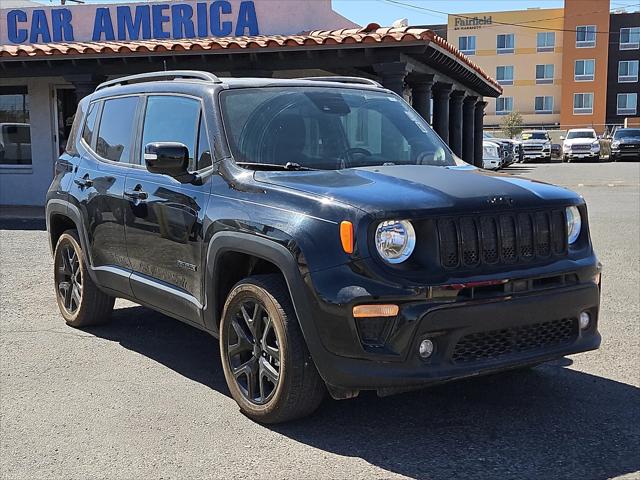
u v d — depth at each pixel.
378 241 3.69
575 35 60.22
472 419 4.30
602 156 44.09
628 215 13.88
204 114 4.87
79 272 6.30
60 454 3.90
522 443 3.96
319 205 3.88
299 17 15.82
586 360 5.37
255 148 4.70
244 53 13.26
